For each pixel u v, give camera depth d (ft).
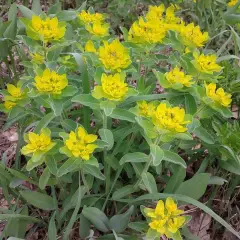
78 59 1.22
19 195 1.26
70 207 1.18
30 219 1.23
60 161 1.28
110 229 1.20
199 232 1.36
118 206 1.31
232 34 1.56
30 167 1.07
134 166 1.20
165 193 1.14
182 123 1.01
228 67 1.44
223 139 1.24
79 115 1.43
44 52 1.31
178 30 1.41
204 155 1.49
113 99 1.05
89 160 1.04
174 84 1.15
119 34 2.22
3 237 1.21
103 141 1.08
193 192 1.17
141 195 1.26
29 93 1.09
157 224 1.00
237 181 1.32
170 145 1.22
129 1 2.09
